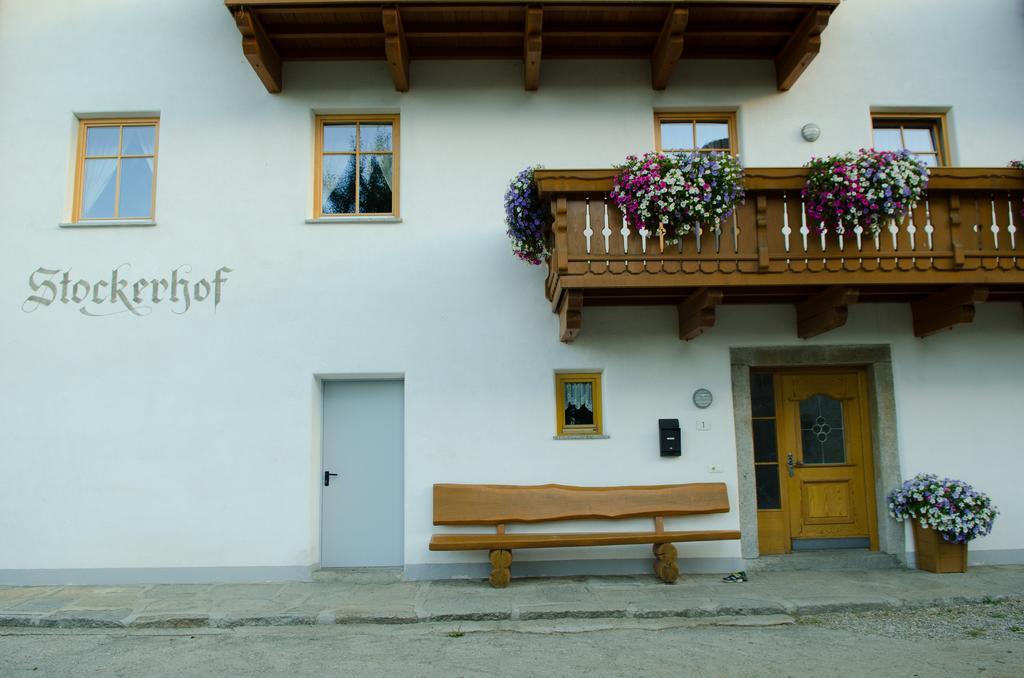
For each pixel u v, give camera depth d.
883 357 7.78
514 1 7.14
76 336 7.54
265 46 7.45
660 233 6.62
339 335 7.56
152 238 7.66
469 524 7.18
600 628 5.90
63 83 7.86
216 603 6.49
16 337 7.53
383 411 7.74
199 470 7.39
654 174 6.46
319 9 7.18
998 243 6.92
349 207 7.91
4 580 7.24
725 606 6.20
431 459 7.43
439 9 7.24
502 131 7.89
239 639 5.75
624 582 7.05
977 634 5.64
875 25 8.25
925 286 7.16
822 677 4.80
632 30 7.65
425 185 7.79
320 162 7.96
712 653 5.29
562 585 6.97
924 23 8.28
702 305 6.86
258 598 6.64
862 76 8.14
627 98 7.96
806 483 7.88
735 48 8.00
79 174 7.88
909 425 7.71
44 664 5.20
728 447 7.55
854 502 7.89
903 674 4.83
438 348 7.56
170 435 7.43
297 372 7.51
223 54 7.91
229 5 7.03
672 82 8.01
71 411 7.44
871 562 7.57
